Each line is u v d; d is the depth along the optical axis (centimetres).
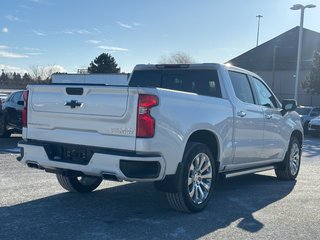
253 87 783
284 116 862
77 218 574
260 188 812
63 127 581
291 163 905
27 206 625
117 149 534
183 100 577
